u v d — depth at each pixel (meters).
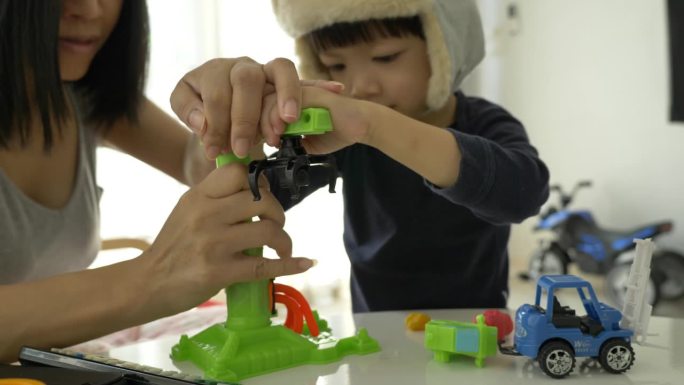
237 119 0.51
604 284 2.03
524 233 2.59
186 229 0.55
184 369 0.52
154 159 1.04
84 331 0.56
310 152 0.57
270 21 2.30
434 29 0.82
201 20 2.25
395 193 0.97
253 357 0.50
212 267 0.54
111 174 2.13
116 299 0.56
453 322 0.56
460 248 0.95
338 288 2.45
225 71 0.55
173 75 2.20
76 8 0.72
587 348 0.49
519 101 2.58
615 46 2.28
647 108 2.21
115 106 0.94
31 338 0.54
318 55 0.90
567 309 0.52
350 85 0.86
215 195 0.55
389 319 0.69
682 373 0.49
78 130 0.89
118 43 0.90
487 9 2.64
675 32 2.05
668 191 2.16
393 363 0.53
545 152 2.51
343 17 0.80
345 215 1.03
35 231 0.81
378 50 0.83
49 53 0.68
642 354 0.54
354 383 0.48
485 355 0.52
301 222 2.37
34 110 0.76
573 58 2.40
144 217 2.17
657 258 1.91
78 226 0.88
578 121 2.40
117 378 0.42
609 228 2.30
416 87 0.86
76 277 0.57
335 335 0.62
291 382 0.48
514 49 2.58
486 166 0.64
